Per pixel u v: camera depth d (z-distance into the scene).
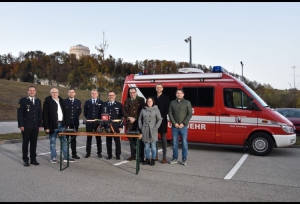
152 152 7.18
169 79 9.88
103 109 7.91
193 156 8.62
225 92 9.18
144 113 7.18
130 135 6.29
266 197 4.87
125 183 5.61
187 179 5.95
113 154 8.82
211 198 4.79
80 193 4.97
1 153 8.84
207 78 9.43
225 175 6.32
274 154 9.07
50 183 5.56
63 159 7.90
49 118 7.32
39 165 7.16
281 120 8.59
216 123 9.18
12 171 6.51
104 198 4.72
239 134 8.92
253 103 8.79
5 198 4.68
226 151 9.61
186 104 7.31
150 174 6.33
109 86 19.66
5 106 28.89
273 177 6.19
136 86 10.27
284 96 38.88
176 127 7.29
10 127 17.92
